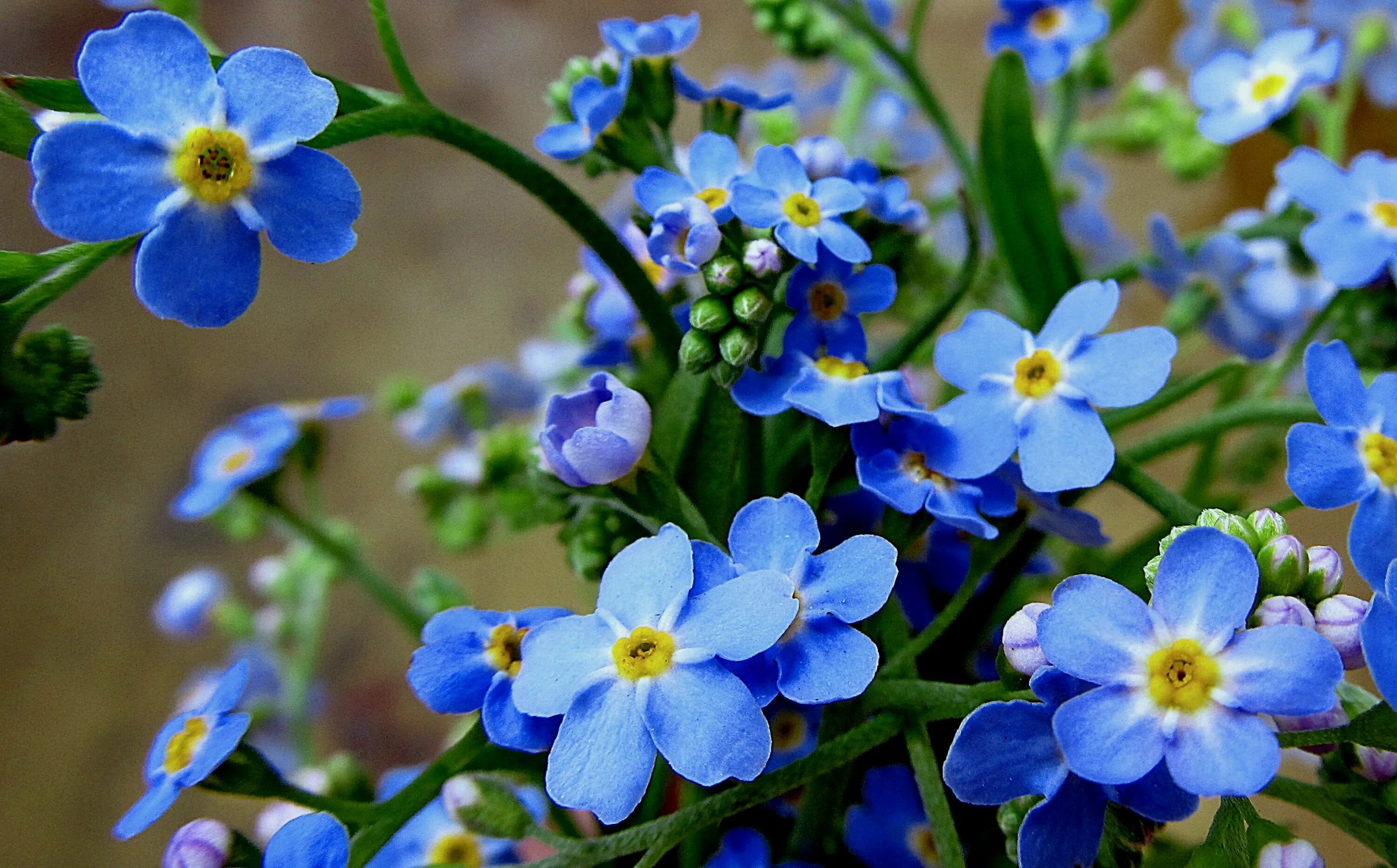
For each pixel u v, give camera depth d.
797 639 0.07
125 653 0.16
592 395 0.07
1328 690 0.06
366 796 0.09
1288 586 0.07
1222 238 0.09
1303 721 0.07
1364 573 0.07
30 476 0.17
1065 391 0.07
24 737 0.15
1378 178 0.08
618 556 0.07
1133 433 0.15
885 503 0.07
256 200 0.07
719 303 0.07
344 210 0.07
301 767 0.12
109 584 0.16
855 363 0.07
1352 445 0.07
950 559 0.08
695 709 0.06
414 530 0.16
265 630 0.12
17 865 0.14
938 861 0.08
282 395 0.17
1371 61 0.10
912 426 0.07
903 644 0.07
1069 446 0.07
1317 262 0.08
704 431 0.08
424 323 0.17
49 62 0.17
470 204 0.18
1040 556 0.09
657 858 0.07
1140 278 0.11
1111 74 0.11
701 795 0.08
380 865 0.08
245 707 0.12
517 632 0.07
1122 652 0.06
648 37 0.08
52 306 0.17
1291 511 0.07
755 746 0.06
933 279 0.10
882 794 0.08
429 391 0.12
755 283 0.07
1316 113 0.10
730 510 0.08
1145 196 0.16
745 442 0.08
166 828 0.15
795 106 0.12
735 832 0.08
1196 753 0.06
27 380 0.07
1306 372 0.07
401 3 0.18
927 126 0.12
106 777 0.15
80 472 0.17
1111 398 0.07
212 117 0.07
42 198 0.06
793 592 0.07
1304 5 0.13
